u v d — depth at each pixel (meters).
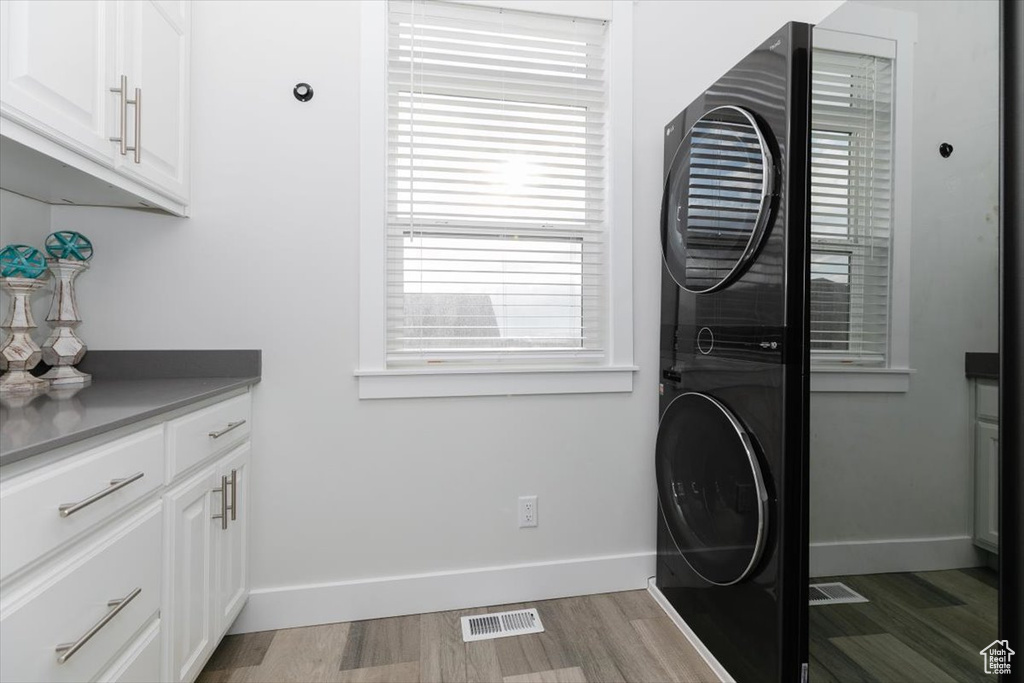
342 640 1.50
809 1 1.93
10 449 0.62
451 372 1.66
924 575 0.93
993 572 0.86
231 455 1.39
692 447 1.48
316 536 1.60
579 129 1.80
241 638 1.51
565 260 1.78
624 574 1.81
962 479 0.89
